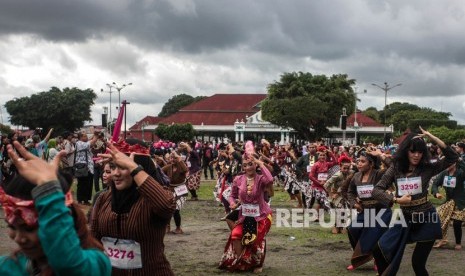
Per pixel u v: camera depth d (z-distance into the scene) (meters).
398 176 7.20
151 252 4.34
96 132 17.44
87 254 2.65
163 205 4.07
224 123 101.94
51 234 2.44
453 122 90.25
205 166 33.62
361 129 93.81
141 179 4.06
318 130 75.31
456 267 9.61
